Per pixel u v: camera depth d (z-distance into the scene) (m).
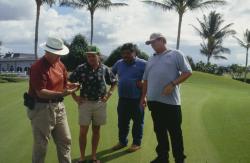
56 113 3.94
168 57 4.33
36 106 3.84
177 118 4.34
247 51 38.91
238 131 6.24
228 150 5.15
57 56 3.90
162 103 4.32
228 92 15.24
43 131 3.87
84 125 4.60
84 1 27.09
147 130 6.36
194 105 9.37
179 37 25.72
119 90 5.21
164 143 4.45
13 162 4.73
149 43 4.42
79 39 23.64
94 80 4.56
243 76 37.97
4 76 24.02
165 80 4.29
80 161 4.64
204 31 39.81
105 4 27.39
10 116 7.52
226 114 7.87
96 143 4.70
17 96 10.41
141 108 5.12
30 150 5.20
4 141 5.67
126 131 5.29
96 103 4.60
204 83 20.39
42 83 3.81
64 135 4.02
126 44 5.11
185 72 4.28
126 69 5.17
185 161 4.70
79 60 23.22
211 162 4.67
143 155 4.96
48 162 4.68
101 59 4.67
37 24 24.05
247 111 8.21
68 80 4.55
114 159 4.81
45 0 24.02
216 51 40.03
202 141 5.64
